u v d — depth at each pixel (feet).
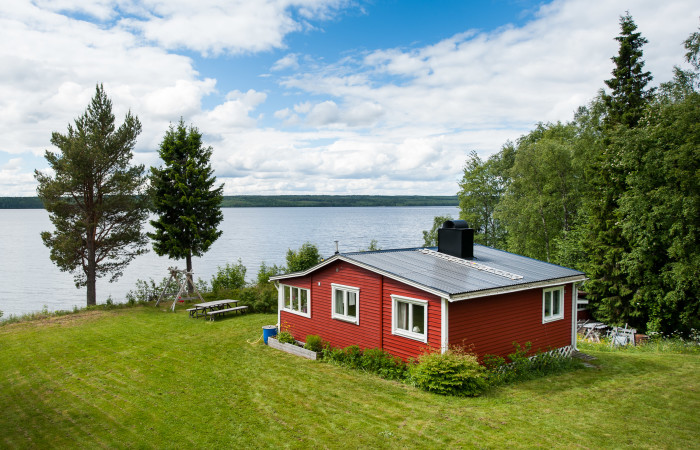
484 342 43.52
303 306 58.59
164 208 93.30
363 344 49.01
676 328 81.35
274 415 34.76
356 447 28.96
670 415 34.32
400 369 43.68
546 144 121.39
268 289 85.15
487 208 188.85
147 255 272.31
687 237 70.03
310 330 56.39
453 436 30.17
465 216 188.55
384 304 46.34
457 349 40.27
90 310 83.51
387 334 46.14
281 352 54.75
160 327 69.31
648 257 79.25
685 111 69.21
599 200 90.99
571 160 115.03
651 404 36.78
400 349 44.70
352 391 40.04
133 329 68.03
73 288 168.04
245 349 56.24
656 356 55.88
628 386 41.75
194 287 90.63
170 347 57.41
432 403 36.65
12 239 382.01
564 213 121.29
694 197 68.18
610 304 87.86
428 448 28.55
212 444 29.96
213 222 98.43
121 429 32.94
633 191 78.28
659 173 73.87
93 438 31.53
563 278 50.29
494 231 187.73
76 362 51.24
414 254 56.59
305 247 100.83
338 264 52.16
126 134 91.20
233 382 43.21
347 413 34.78
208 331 66.54
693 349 62.39
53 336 63.93
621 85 92.79
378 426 32.12
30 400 39.81
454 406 35.88
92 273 90.27
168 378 44.86
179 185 90.94
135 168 93.04
